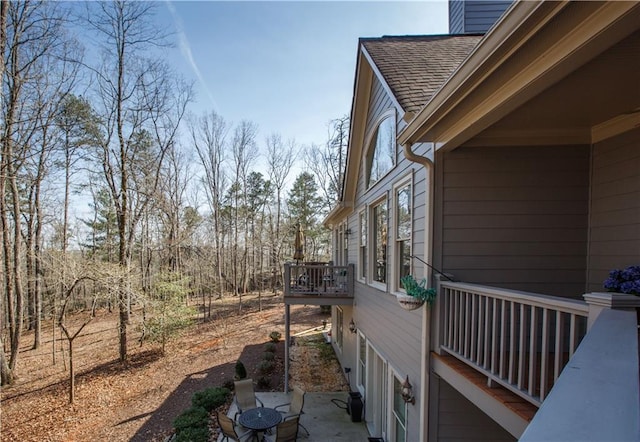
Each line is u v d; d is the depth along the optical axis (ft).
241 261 95.66
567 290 12.28
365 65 23.79
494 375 9.18
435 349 12.55
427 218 12.81
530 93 7.93
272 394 30.14
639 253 10.16
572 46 6.31
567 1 5.51
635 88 8.39
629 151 10.52
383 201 21.27
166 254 61.67
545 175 12.44
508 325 12.26
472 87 8.41
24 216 51.11
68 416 28.58
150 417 27.68
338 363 38.93
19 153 37.65
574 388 3.64
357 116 27.12
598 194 11.78
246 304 77.56
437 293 12.49
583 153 12.28
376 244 23.41
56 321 43.19
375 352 22.35
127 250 51.16
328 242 99.50
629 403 3.25
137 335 51.80
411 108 13.46
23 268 50.42
